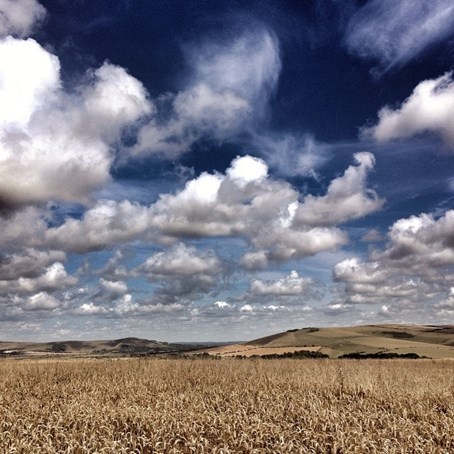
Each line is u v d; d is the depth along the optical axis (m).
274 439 17.25
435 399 25.17
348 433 16.95
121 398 25.11
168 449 16.12
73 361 49.59
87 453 14.74
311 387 28.77
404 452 15.53
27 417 18.88
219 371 37.94
